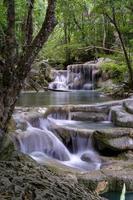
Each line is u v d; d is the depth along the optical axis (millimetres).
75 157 7648
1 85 3652
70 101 11930
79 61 21531
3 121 3674
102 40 20375
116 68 15445
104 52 20141
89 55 21391
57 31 22875
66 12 11500
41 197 2957
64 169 6109
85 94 15039
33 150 7367
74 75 18734
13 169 3367
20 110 8859
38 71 17938
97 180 5602
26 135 7254
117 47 19234
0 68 3652
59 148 7738
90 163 7172
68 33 21266
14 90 3701
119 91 13812
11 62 3652
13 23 3670
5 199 2824
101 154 7535
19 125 7562
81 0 12727
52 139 7781
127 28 14203
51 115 9328
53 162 6637
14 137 6906
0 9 4578
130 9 13258
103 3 12891
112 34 20406
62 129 8156
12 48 3668
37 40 3678
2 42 3689
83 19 18109
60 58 21812
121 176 5789
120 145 7363
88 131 7863
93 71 17781
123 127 8484
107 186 5648
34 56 3713
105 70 16719
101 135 7559
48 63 20625
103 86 16297
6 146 3770
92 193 3469
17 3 5430
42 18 7793
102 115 9523
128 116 8805
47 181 3270
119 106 9695
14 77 3668
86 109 9672
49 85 18156
